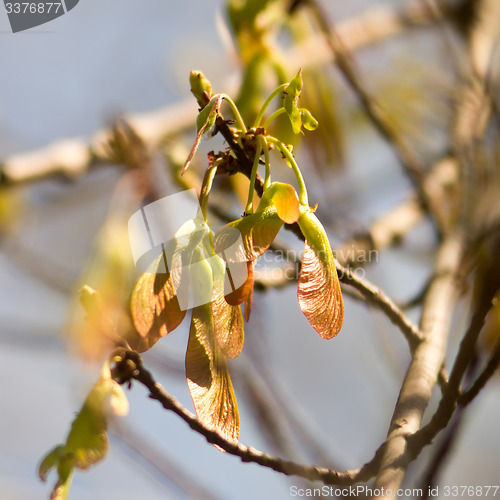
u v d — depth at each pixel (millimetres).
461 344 1137
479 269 1244
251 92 1250
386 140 1397
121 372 1121
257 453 1132
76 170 1497
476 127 1463
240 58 1262
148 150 1310
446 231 1355
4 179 1443
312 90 1394
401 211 1443
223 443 1128
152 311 1109
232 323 1106
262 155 1129
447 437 1172
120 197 1286
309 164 1348
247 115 1246
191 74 1126
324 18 1311
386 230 1402
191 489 1273
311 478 1140
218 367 1108
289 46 1442
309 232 1111
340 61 1323
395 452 1143
